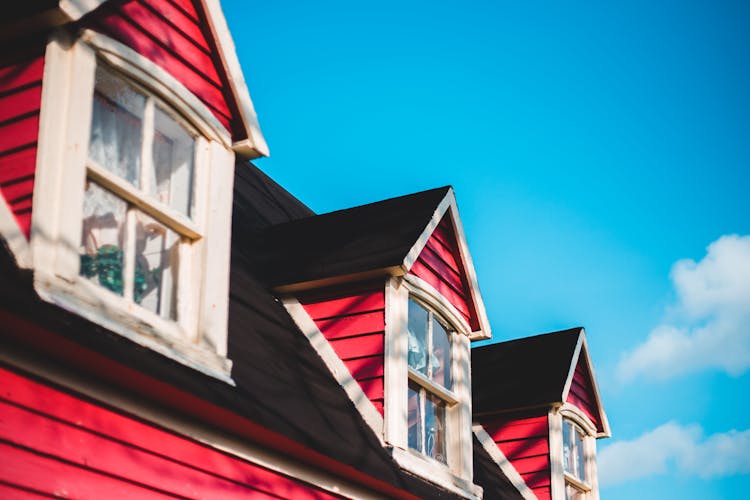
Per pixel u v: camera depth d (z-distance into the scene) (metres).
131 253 6.74
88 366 6.07
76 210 6.20
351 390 9.18
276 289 9.73
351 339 9.47
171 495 6.53
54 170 6.14
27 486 5.59
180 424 6.72
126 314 6.47
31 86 6.30
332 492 8.09
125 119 6.92
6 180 6.15
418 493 8.84
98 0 6.48
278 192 12.85
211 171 7.57
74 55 6.43
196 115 7.45
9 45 6.45
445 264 10.74
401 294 9.66
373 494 8.52
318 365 9.20
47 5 6.22
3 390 5.64
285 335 9.12
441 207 10.29
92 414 6.12
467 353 10.76
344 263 9.59
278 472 7.57
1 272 5.75
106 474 6.11
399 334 9.45
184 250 7.33
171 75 7.31
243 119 7.82
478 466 12.07
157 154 7.23
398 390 9.23
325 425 8.15
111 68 6.77
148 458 6.44
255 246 10.29
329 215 10.51
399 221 10.05
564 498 12.73
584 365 14.18
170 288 7.14
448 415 10.41
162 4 7.35
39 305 5.79
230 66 7.77
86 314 6.10
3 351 5.68
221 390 6.97
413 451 9.62
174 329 7.01
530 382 13.36
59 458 5.83
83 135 6.34
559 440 12.98
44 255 5.96
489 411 13.20
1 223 5.97
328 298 9.70
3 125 6.29
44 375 5.87
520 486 12.71
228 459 7.12
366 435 8.80
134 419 6.41
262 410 7.28
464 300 10.95
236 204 10.97
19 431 5.64
